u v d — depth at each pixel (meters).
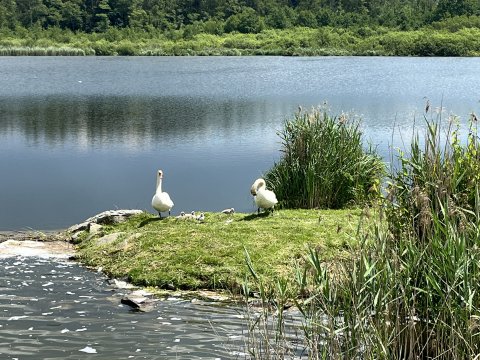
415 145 9.23
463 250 7.00
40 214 16.11
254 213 13.88
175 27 121.00
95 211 16.44
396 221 8.38
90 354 8.32
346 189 14.77
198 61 88.88
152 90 50.91
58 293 10.45
